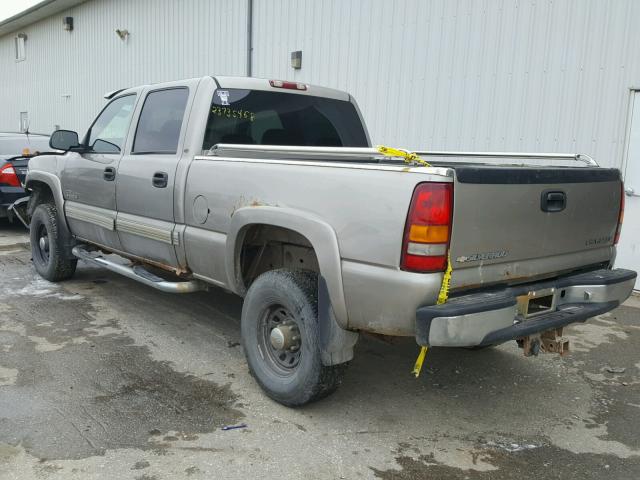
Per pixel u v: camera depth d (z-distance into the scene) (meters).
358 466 3.10
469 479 3.03
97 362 4.32
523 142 7.17
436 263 2.88
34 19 18.67
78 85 17.19
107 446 3.18
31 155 9.11
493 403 3.90
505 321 3.04
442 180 2.84
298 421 3.54
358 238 3.09
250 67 10.80
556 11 6.73
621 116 6.40
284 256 4.11
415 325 2.94
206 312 5.56
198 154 4.33
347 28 8.95
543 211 3.31
